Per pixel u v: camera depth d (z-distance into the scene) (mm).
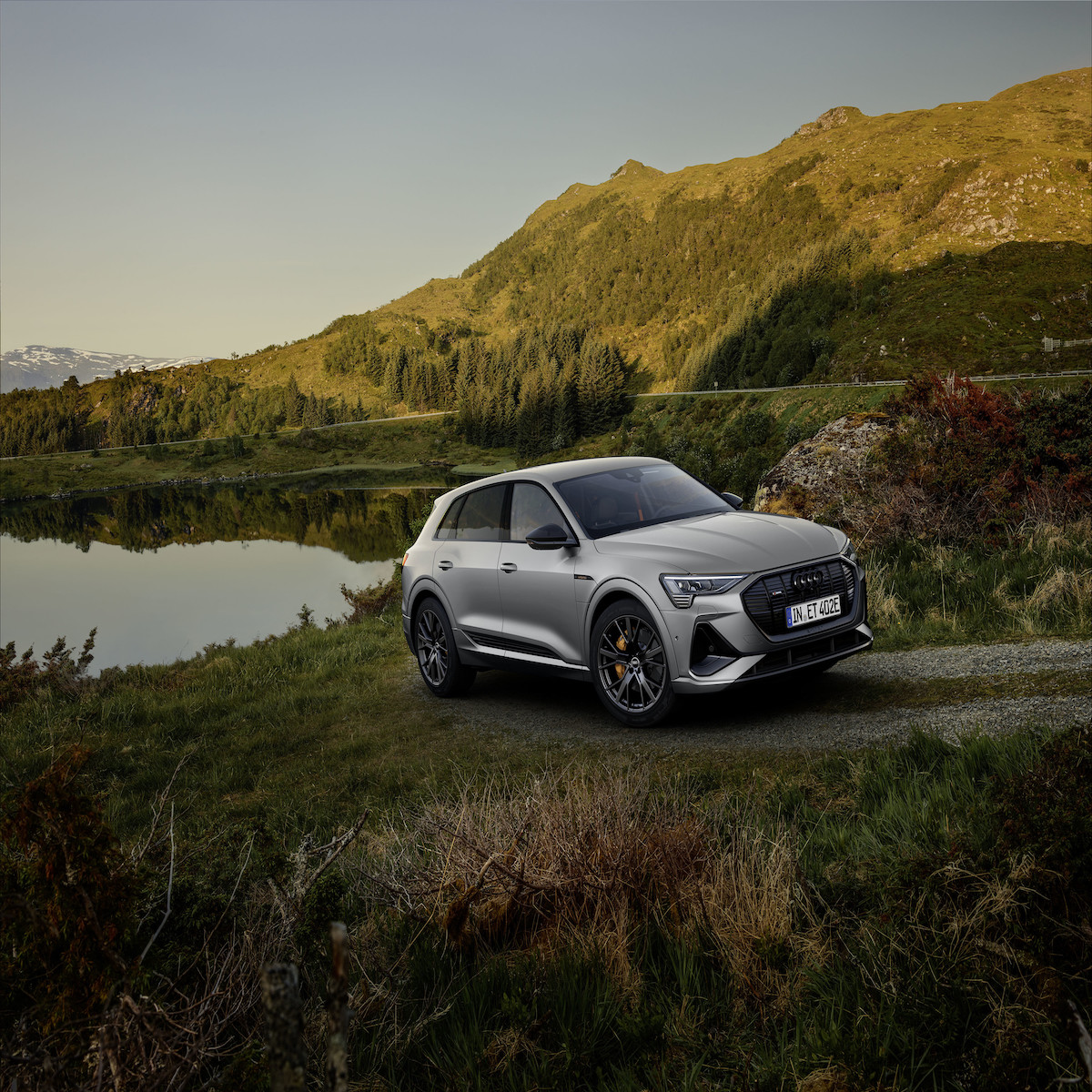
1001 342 153875
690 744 4734
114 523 156625
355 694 7895
